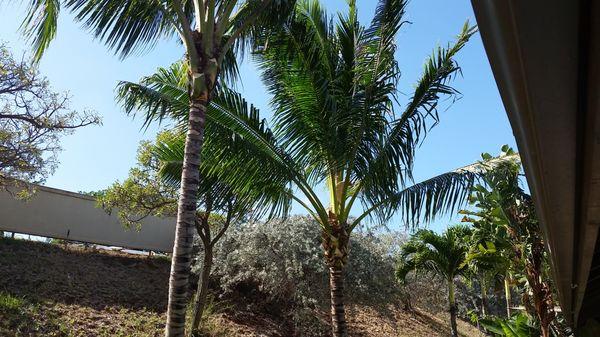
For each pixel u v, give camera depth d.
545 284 9.16
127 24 7.06
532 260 9.28
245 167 8.41
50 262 14.91
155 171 13.84
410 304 22.81
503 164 9.01
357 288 16.19
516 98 1.96
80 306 12.53
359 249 16.92
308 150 8.93
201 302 13.16
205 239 13.60
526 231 9.30
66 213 17.45
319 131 8.73
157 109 8.32
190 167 6.34
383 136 8.65
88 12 6.85
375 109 8.53
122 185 14.05
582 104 1.89
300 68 8.86
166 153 9.46
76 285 13.77
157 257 18.86
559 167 2.32
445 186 8.76
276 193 8.84
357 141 8.63
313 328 15.17
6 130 12.11
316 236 15.84
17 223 16.38
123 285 15.02
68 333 10.85
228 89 8.40
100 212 18.14
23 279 12.98
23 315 10.91
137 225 17.56
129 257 18.00
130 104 8.31
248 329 14.41
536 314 9.84
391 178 8.69
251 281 16.17
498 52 1.78
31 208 16.75
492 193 9.16
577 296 5.45
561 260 4.04
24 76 11.98
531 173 2.52
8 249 14.84
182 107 8.44
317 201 9.05
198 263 15.65
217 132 8.23
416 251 18.50
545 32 1.59
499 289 17.97
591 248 3.45
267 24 8.07
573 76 1.76
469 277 18.58
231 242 15.90
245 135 8.61
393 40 8.55
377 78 8.50
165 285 16.14
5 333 9.91
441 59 8.45
